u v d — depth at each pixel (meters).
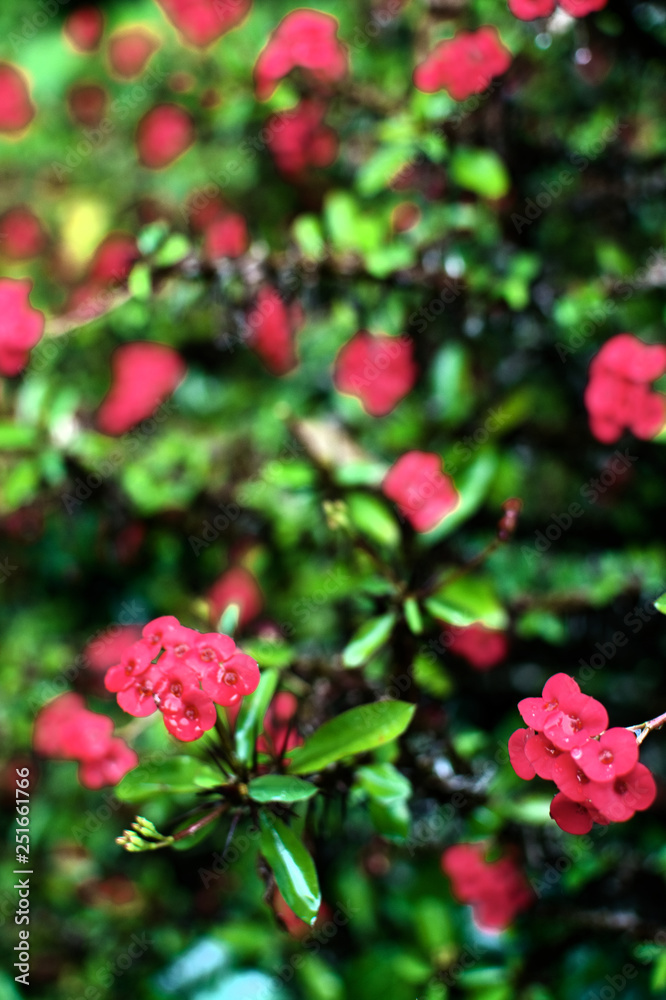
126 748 0.79
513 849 0.76
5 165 1.20
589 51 0.81
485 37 0.80
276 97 0.87
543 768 0.63
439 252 0.84
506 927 0.79
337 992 0.80
